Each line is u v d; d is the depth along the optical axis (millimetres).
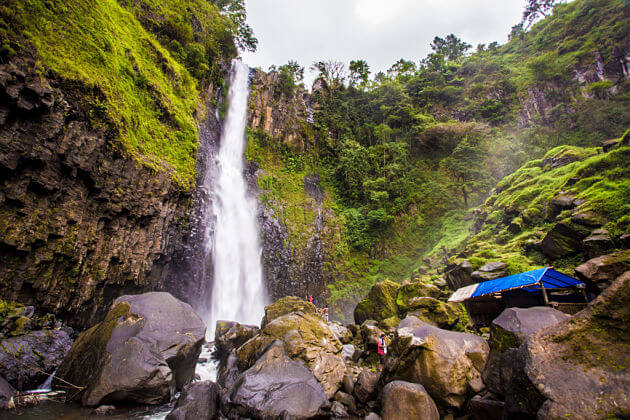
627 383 3256
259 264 28172
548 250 14250
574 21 50969
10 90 9086
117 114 13945
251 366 8359
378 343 11836
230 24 37219
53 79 10953
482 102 48688
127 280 14656
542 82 46938
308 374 7945
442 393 6727
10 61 9336
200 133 26359
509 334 5906
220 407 7258
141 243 15508
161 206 16453
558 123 41969
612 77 43125
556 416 3410
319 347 9359
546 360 4004
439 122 47000
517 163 37281
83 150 11875
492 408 5445
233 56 36125
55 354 8805
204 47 30109
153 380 7191
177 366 8312
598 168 16438
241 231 27750
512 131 43938
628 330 3637
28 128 9922
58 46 12031
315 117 44594
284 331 9688
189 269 20984
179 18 27375
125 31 18625
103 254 13203
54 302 10945
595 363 3637
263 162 35406
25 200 9961
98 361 7398
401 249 36094
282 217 32594
